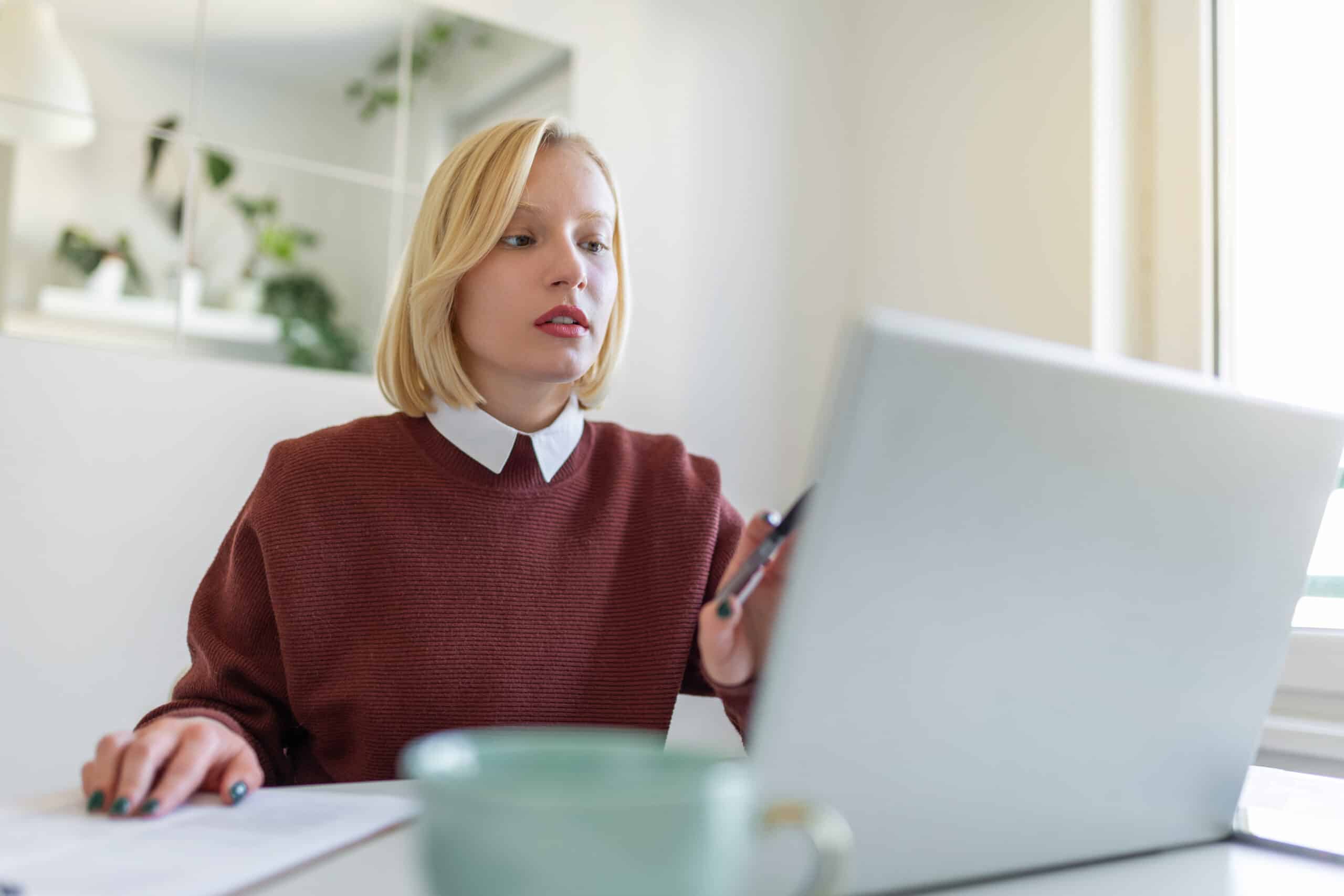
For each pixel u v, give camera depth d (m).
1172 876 0.51
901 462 0.39
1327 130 1.54
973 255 1.90
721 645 0.52
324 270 1.64
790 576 0.39
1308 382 1.55
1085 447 0.45
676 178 1.96
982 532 0.42
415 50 1.72
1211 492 0.50
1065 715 0.48
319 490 1.01
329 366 1.64
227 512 1.57
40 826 0.56
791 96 2.13
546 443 1.06
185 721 0.68
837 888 0.33
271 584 0.99
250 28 1.60
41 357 1.45
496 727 1.00
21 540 1.43
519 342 1.00
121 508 1.50
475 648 1.00
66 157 1.47
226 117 1.57
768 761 0.39
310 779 1.02
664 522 1.10
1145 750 0.52
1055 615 0.46
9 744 1.42
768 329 2.06
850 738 0.41
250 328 1.58
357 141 1.67
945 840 0.45
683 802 0.28
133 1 1.52
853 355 0.38
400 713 0.97
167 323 1.53
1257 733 0.58
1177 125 1.70
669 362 1.94
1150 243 1.73
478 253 0.99
